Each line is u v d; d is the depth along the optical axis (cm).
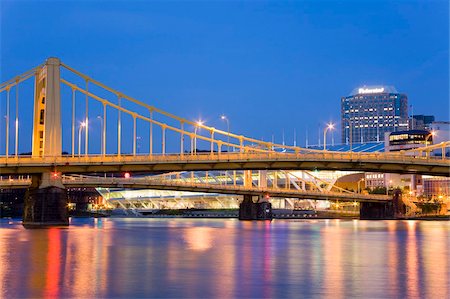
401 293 4009
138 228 14112
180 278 4659
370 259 6094
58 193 14550
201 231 12456
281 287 4244
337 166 15512
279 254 6662
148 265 5512
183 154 14250
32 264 5594
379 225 16588
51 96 14162
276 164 15162
